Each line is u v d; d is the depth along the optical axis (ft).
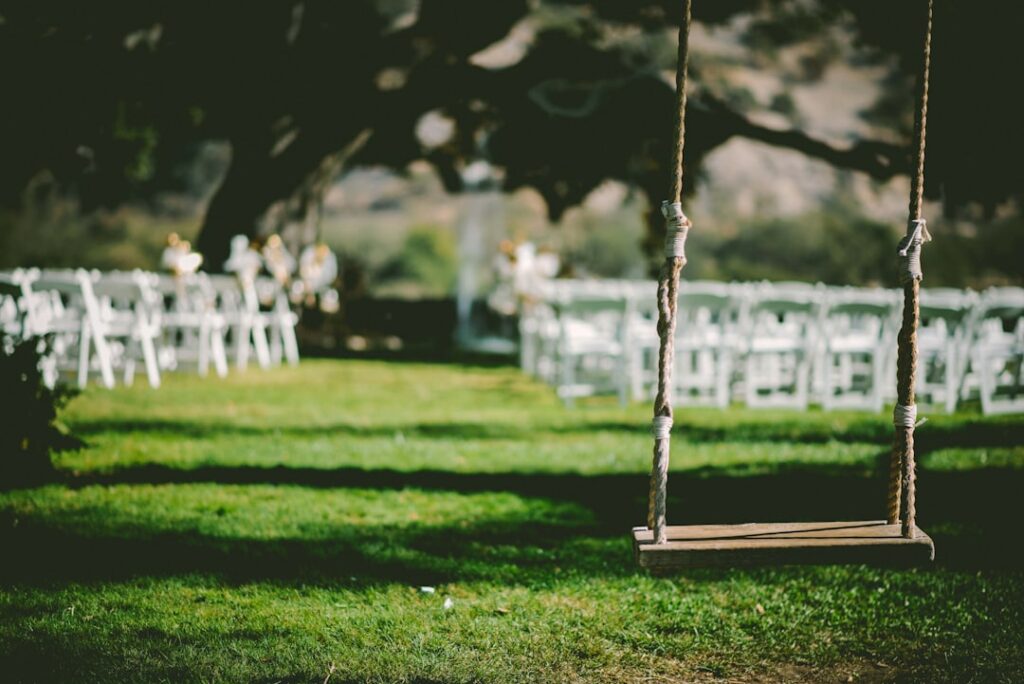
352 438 28.50
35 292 36.81
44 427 21.35
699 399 38.73
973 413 35.29
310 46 56.65
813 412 36.19
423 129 75.15
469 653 12.55
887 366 39.60
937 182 34.58
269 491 21.08
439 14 57.36
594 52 58.23
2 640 12.53
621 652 12.75
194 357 48.96
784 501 20.72
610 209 123.75
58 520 18.20
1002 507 20.12
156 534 17.53
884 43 34.73
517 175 64.08
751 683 11.94
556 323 44.70
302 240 70.33
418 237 132.26
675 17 50.78
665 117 57.82
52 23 29.66
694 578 15.76
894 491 12.20
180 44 45.68
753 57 89.97
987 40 32.32
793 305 36.09
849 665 12.48
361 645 12.74
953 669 12.25
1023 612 14.11
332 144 64.90
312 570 15.69
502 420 33.22
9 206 33.27
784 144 56.90
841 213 122.52
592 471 23.98
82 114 31.99
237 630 13.10
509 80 59.82
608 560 16.62
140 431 28.81
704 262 123.13
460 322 82.43
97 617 13.43
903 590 15.16
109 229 123.34
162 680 11.52
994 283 105.91
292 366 53.72
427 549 17.06
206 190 124.36
